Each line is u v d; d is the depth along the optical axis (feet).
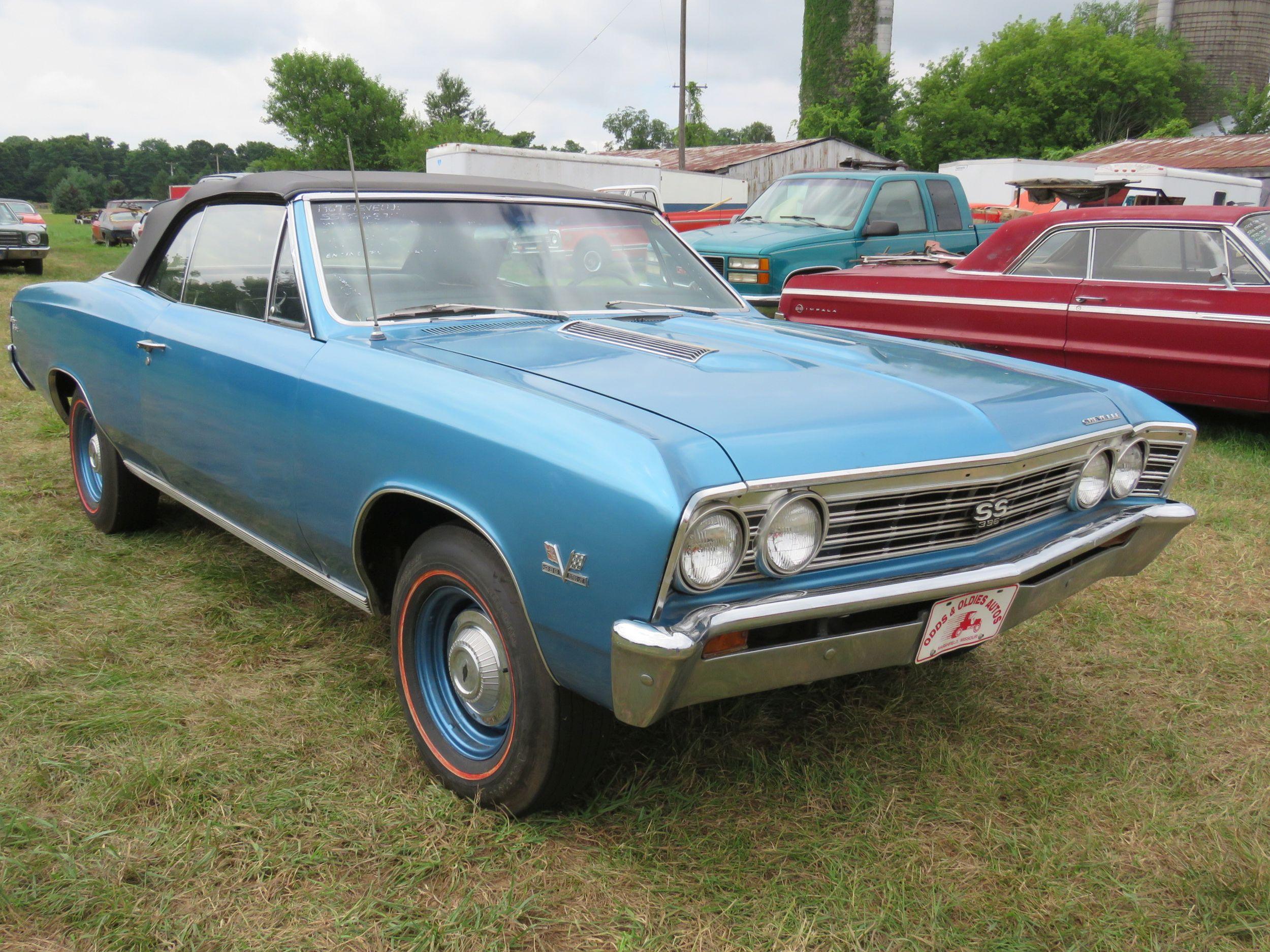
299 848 7.04
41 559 12.48
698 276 11.84
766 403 6.91
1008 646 11.08
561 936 6.37
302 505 8.77
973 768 8.41
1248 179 66.33
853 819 7.64
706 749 8.52
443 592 7.67
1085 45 155.84
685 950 6.22
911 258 25.96
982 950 6.34
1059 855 7.29
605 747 7.13
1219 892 6.93
